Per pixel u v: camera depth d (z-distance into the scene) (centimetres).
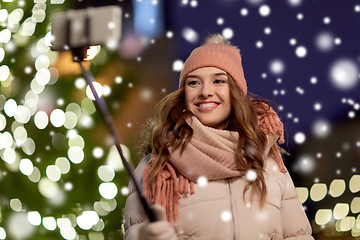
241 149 254
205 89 259
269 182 261
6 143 507
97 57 609
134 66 630
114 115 594
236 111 260
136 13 672
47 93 534
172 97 271
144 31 678
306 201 568
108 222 520
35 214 496
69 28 180
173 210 249
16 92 541
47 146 498
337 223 518
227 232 245
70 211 527
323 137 616
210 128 257
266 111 274
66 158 519
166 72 658
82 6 554
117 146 188
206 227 245
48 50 499
